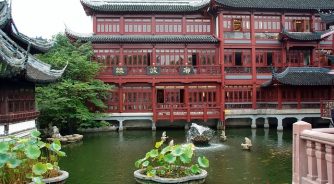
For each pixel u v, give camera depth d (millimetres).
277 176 21234
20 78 24469
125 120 47656
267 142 34812
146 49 49438
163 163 19359
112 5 49219
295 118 48500
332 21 33688
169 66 48281
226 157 27109
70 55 44438
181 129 47031
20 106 27641
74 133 43000
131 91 48031
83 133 43125
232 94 49812
